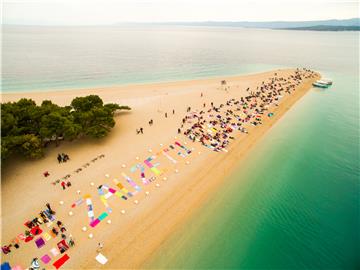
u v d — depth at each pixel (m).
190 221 27.34
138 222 26.42
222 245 25.06
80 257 22.42
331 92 79.56
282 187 34.09
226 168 36.88
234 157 39.75
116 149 38.47
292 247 25.55
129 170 33.84
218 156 39.44
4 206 26.58
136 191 30.41
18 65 96.50
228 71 107.00
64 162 34.25
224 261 23.56
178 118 51.34
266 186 34.00
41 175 31.47
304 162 40.44
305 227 28.03
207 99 64.56
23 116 34.91
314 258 24.58
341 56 162.12
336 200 32.41
